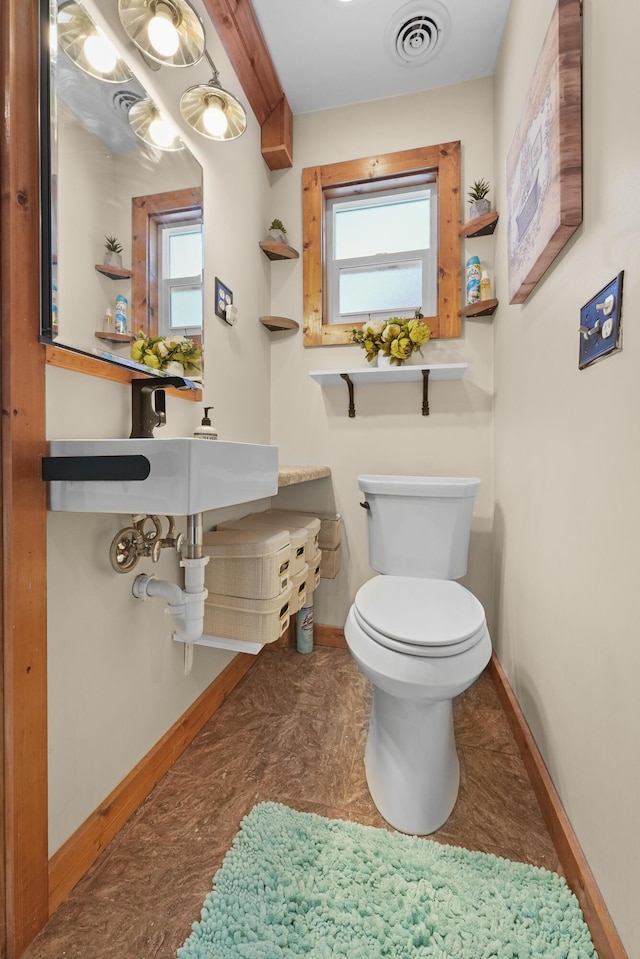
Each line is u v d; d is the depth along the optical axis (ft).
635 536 2.24
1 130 2.42
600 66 2.62
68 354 2.85
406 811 3.33
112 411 3.28
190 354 4.24
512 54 4.70
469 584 6.03
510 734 4.47
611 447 2.51
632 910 2.20
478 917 2.67
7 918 2.44
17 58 2.46
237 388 5.57
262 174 6.30
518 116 4.43
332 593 6.60
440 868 2.99
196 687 4.53
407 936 2.55
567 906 2.72
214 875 2.94
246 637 4.20
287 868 2.97
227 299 5.21
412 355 6.16
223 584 4.24
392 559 5.27
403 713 3.47
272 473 3.73
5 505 2.43
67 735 2.89
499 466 5.46
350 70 5.76
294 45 5.37
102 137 3.10
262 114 6.10
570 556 3.13
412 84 5.99
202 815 3.45
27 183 2.53
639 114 2.18
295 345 6.64
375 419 6.36
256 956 2.45
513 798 3.64
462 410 6.04
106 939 2.56
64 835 2.86
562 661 3.27
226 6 4.64
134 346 3.44
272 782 3.79
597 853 2.62
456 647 3.22
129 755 3.50
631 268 2.27
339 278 6.77
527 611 4.20
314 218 6.46
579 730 2.93
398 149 6.16
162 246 3.80
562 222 2.96
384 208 6.62
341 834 3.26
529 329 4.17
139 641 3.64
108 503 2.58
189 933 2.59
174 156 3.98
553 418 3.50
